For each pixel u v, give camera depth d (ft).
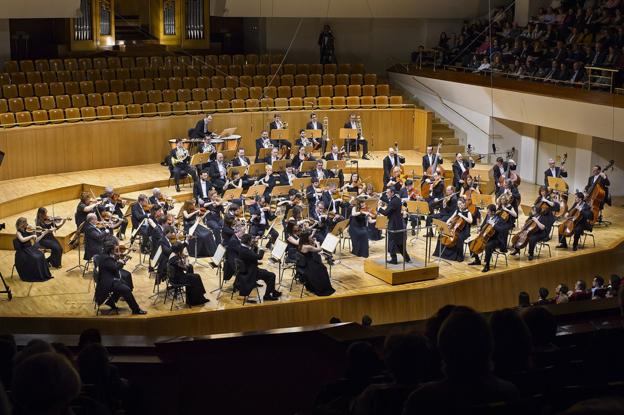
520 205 72.33
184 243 46.78
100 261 45.55
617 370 13.79
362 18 98.78
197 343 18.11
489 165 82.28
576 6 83.20
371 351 14.16
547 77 77.36
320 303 48.93
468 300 53.57
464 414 9.43
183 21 92.02
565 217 61.98
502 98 78.79
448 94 86.89
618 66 71.97
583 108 69.62
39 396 8.20
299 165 72.08
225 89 83.41
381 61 100.83
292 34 97.71
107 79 81.66
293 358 18.20
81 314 45.62
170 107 79.61
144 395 18.26
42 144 72.23
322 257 56.44
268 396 18.30
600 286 50.08
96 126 75.05
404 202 61.36
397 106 87.20
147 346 19.02
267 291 48.55
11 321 44.65
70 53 87.40
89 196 56.59
